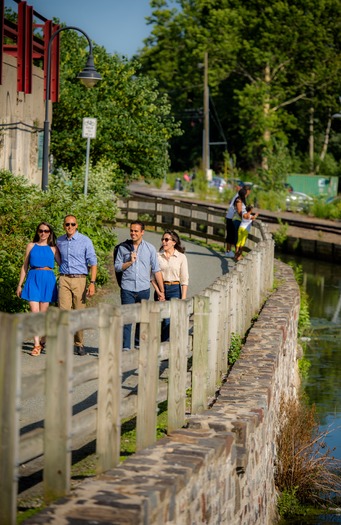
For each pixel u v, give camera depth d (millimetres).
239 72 111812
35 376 8266
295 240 60031
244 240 32344
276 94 108812
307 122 118688
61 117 40812
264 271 25281
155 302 10977
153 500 8445
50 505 8125
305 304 31875
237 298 18047
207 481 10328
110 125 40688
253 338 18438
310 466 17328
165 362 16250
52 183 30453
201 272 29500
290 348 22172
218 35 107312
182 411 12219
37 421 12078
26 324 7820
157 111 43188
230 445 11367
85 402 13430
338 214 75375
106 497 8383
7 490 7555
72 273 16984
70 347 8492
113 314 9578
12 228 21141
